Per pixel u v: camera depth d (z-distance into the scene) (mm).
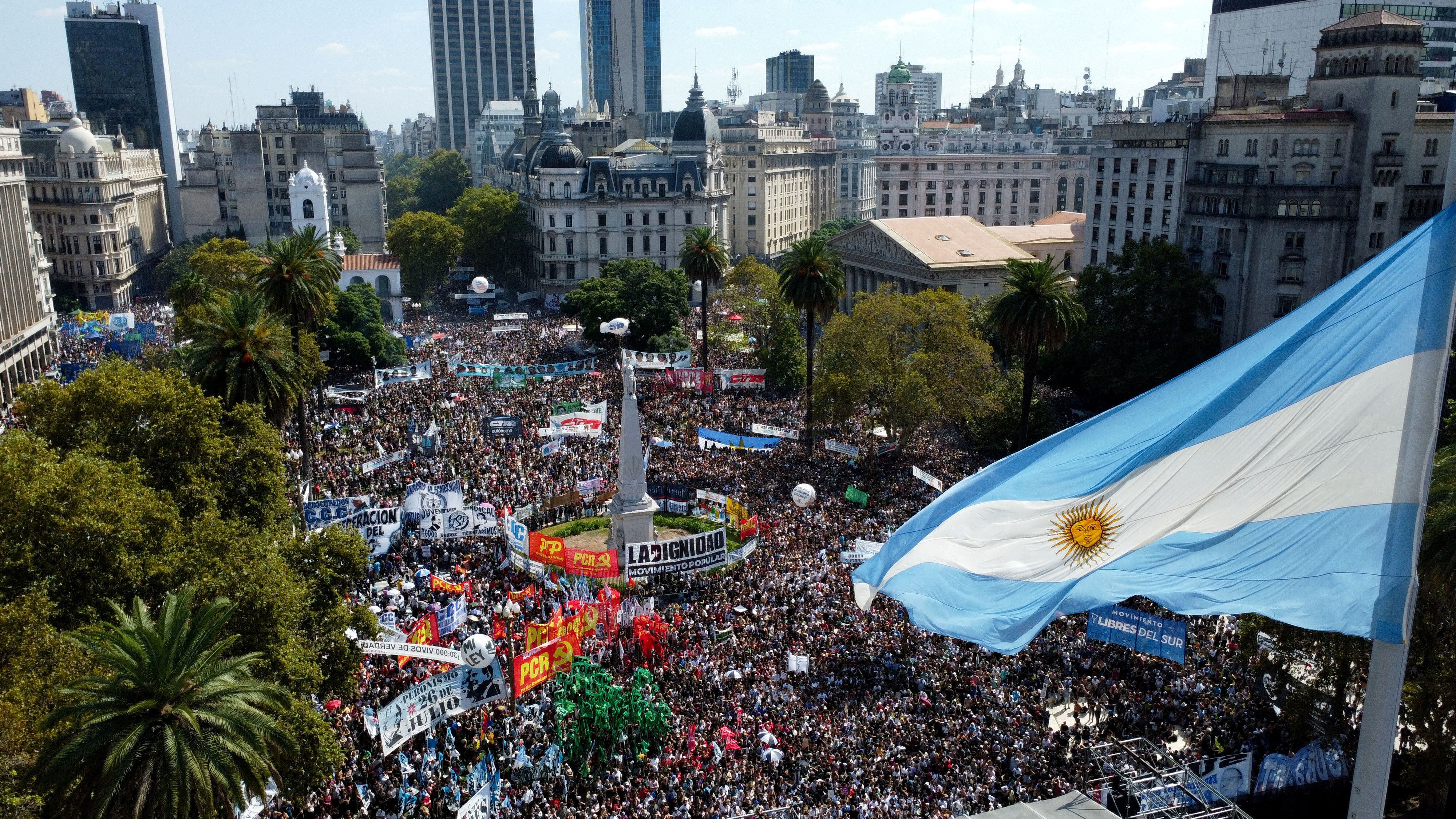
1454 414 58031
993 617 23969
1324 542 20328
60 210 199750
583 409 106812
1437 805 48469
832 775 45594
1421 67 180750
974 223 187500
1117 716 51656
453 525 74250
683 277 172875
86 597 43062
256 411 60281
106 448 53500
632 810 43250
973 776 45688
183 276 139750
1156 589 21969
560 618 52719
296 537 55844
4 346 134250
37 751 34844
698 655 58125
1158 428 24203
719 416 113688
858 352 102312
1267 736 50719
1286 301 129125
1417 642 47688
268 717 34594
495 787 44094
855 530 79938
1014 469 26250
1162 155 149125
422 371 118500
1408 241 21062
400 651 51938
